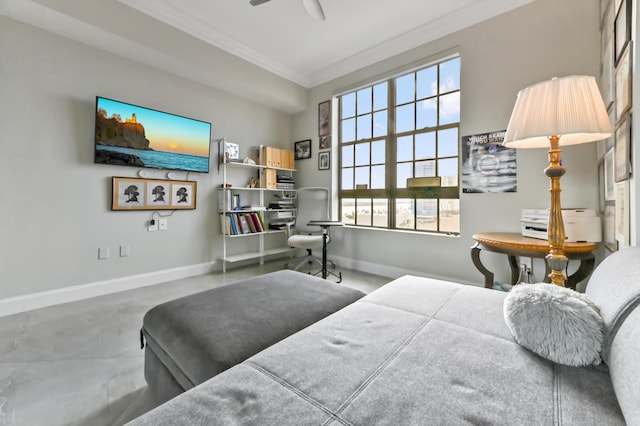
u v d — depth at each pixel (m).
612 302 0.70
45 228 2.34
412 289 1.30
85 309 2.26
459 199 2.82
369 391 0.61
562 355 0.71
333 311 1.24
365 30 2.96
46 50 2.32
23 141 2.23
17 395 1.26
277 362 0.73
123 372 1.43
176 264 3.17
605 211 1.81
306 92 4.18
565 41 2.18
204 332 1.00
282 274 1.71
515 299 0.84
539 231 2.00
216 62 3.12
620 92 1.41
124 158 2.71
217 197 3.54
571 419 0.54
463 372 0.68
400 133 3.34
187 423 0.53
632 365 0.49
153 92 2.95
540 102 1.24
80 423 1.11
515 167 2.40
